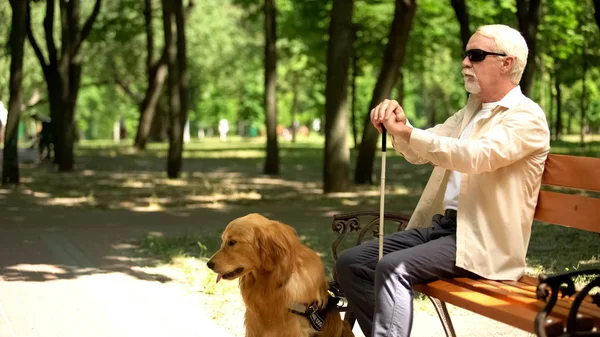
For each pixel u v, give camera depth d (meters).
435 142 3.86
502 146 3.81
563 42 23.52
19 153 31.66
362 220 11.45
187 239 9.28
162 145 39.22
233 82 42.91
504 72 4.05
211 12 37.88
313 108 48.19
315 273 4.24
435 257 3.94
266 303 4.11
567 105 50.16
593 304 3.60
